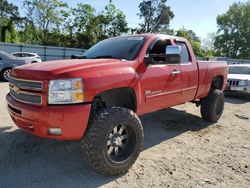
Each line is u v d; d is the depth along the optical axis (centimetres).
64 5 5172
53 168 417
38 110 362
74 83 363
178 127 658
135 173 414
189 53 591
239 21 6625
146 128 641
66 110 356
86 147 376
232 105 981
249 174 430
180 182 395
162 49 524
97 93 378
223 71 714
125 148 412
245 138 600
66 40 5353
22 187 362
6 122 612
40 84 367
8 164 422
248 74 1226
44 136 370
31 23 5150
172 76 520
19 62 1365
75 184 375
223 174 425
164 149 515
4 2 5950
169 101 531
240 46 6688
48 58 3475
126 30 5712
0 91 1016
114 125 386
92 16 5378
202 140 575
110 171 389
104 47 525
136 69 449
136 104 445
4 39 5531
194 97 619
